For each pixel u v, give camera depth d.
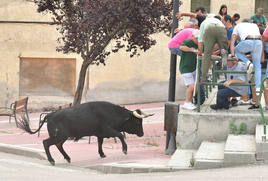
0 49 36.53
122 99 36.00
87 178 13.92
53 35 36.28
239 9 35.16
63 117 17.94
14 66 36.56
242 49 17.53
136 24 24.02
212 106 18.88
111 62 35.94
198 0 35.56
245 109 18.91
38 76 36.62
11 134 25.84
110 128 17.91
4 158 19.28
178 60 35.69
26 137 24.64
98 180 13.23
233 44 17.72
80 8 24.28
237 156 14.79
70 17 24.92
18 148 20.77
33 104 36.53
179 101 35.50
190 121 17.91
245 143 15.98
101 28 24.48
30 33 36.38
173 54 20.11
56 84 36.59
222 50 17.56
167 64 35.91
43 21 36.19
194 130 17.91
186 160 16.16
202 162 14.95
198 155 15.55
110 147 21.27
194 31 18.33
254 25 17.67
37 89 36.72
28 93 36.78
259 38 17.45
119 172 16.05
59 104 36.44
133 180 13.09
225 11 24.64
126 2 23.12
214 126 17.73
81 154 19.67
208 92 23.39
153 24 24.78
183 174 14.28
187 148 17.97
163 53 35.84
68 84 36.56
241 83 17.75
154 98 36.03
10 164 17.45
